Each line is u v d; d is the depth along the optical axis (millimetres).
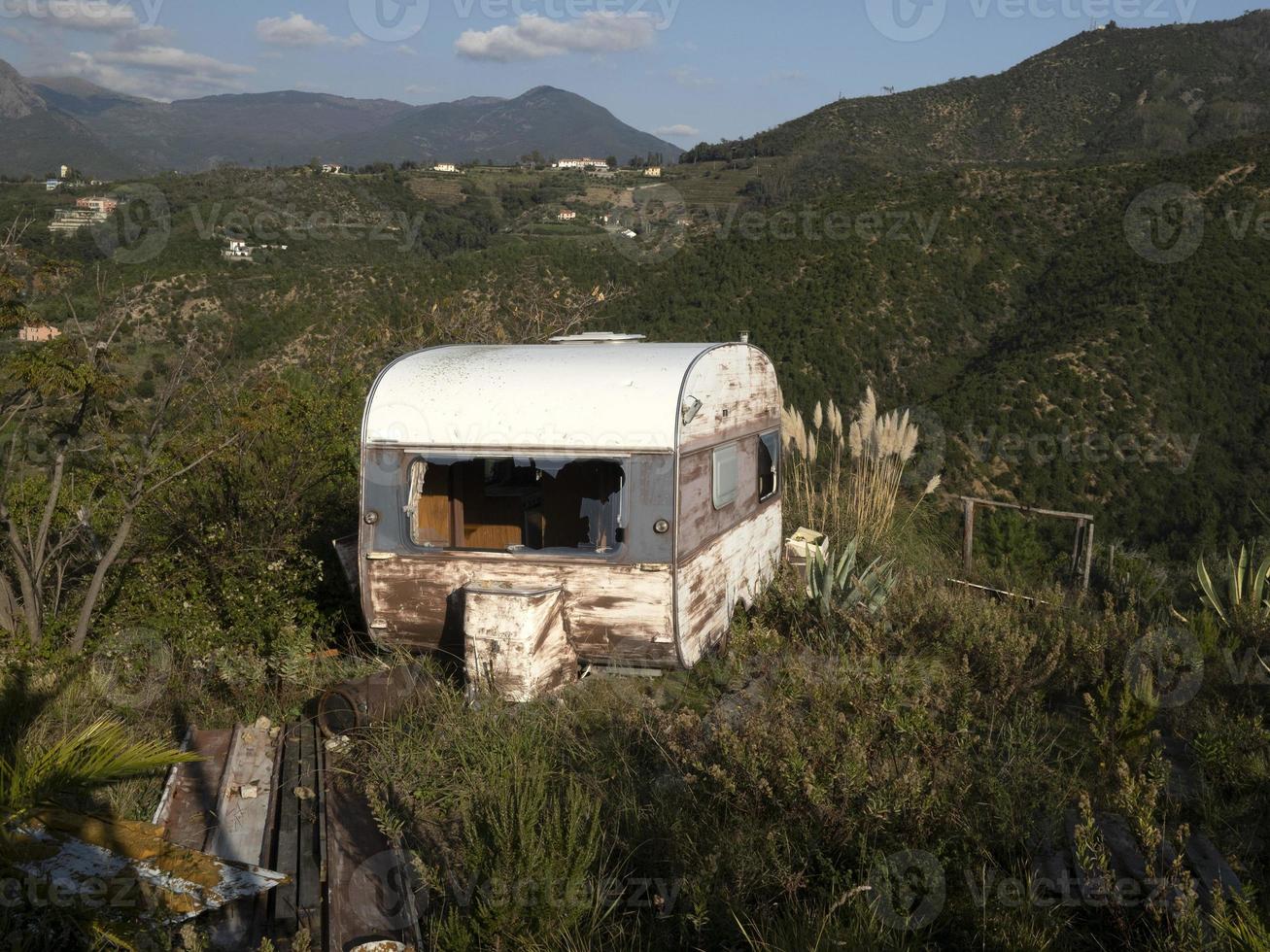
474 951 3131
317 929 3217
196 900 3273
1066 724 4895
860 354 43594
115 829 3545
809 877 3475
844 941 3020
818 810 3697
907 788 3723
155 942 3041
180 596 6113
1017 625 6215
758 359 6812
